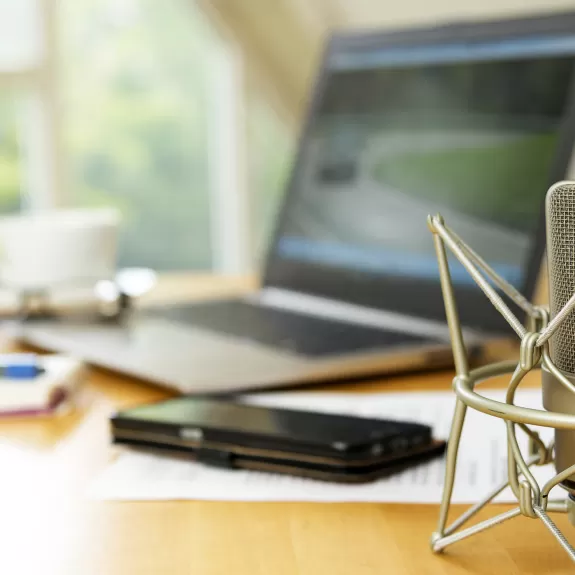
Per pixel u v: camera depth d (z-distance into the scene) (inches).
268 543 18.3
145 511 20.3
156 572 17.1
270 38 102.8
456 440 17.3
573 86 32.8
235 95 106.7
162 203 110.0
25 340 38.3
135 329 36.8
